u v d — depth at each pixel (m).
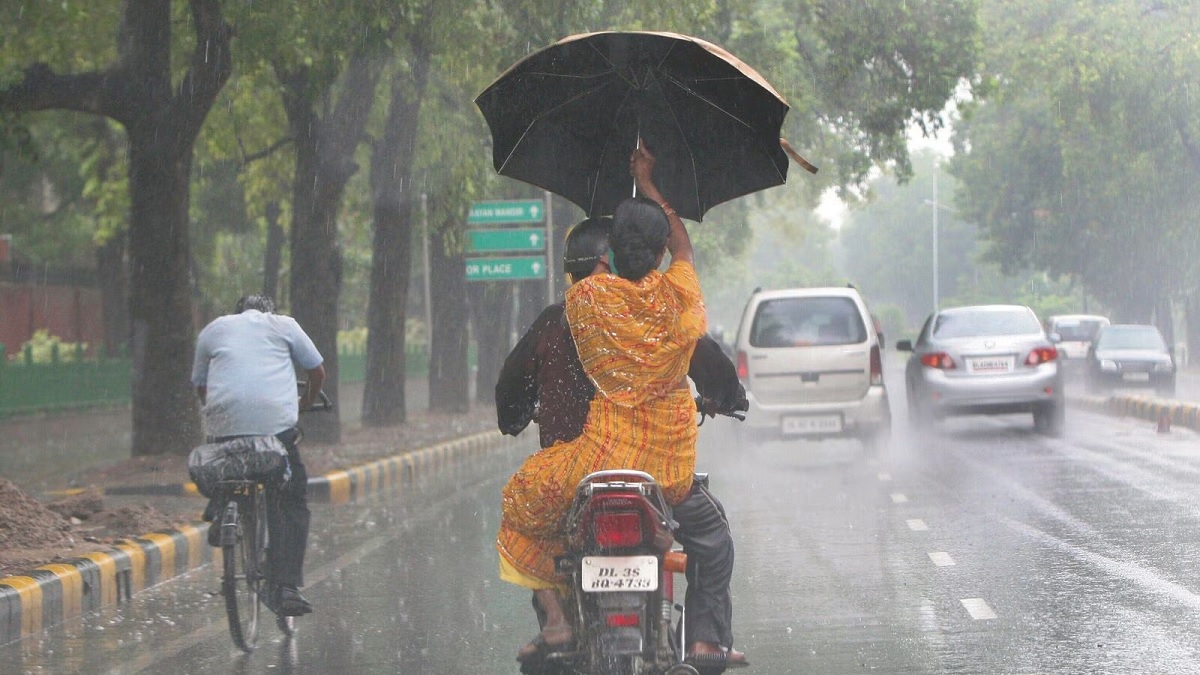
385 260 34.50
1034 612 11.16
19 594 11.45
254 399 10.88
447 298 41.12
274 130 35.69
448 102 32.38
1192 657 9.48
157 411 23.88
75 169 51.78
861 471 22.53
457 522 18.77
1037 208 79.75
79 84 23.03
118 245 53.94
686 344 6.83
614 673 6.61
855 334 24.20
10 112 22.69
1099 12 58.16
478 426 36.28
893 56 45.53
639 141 7.72
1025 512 17.08
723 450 27.34
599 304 6.83
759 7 48.56
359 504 21.59
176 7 27.98
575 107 7.73
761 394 24.19
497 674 9.64
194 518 16.95
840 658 9.78
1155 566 13.04
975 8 45.16
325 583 13.90
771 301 24.55
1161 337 48.38
